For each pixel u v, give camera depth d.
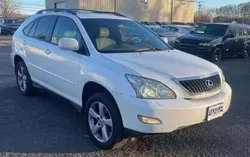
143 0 45.16
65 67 4.57
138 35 4.97
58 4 42.88
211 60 12.87
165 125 3.37
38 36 5.64
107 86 3.67
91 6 40.16
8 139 4.16
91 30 4.52
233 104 6.10
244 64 12.60
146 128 3.36
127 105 3.44
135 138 4.07
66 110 5.40
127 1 43.56
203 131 4.58
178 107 3.39
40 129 4.53
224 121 5.04
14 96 6.21
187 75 3.64
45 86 5.37
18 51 6.18
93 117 4.04
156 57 4.18
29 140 4.14
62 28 4.99
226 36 13.46
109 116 3.77
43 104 5.71
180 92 3.51
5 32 33.72
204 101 3.64
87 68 4.05
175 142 4.16
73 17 4.84
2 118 4.94
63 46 4.25
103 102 3.75
